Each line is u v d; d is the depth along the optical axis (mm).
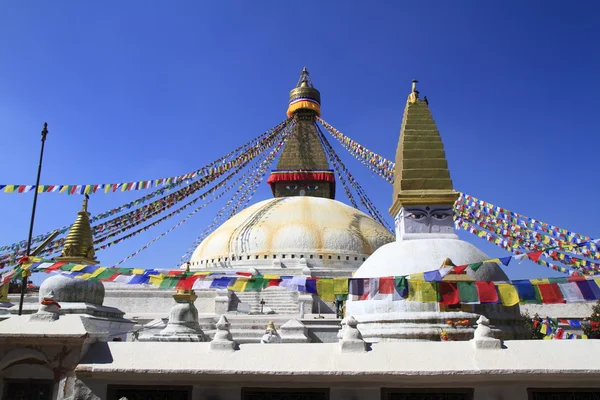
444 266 12469
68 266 11617
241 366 7793
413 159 15492
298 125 46781
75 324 8312
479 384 7590
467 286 10125
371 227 40281
